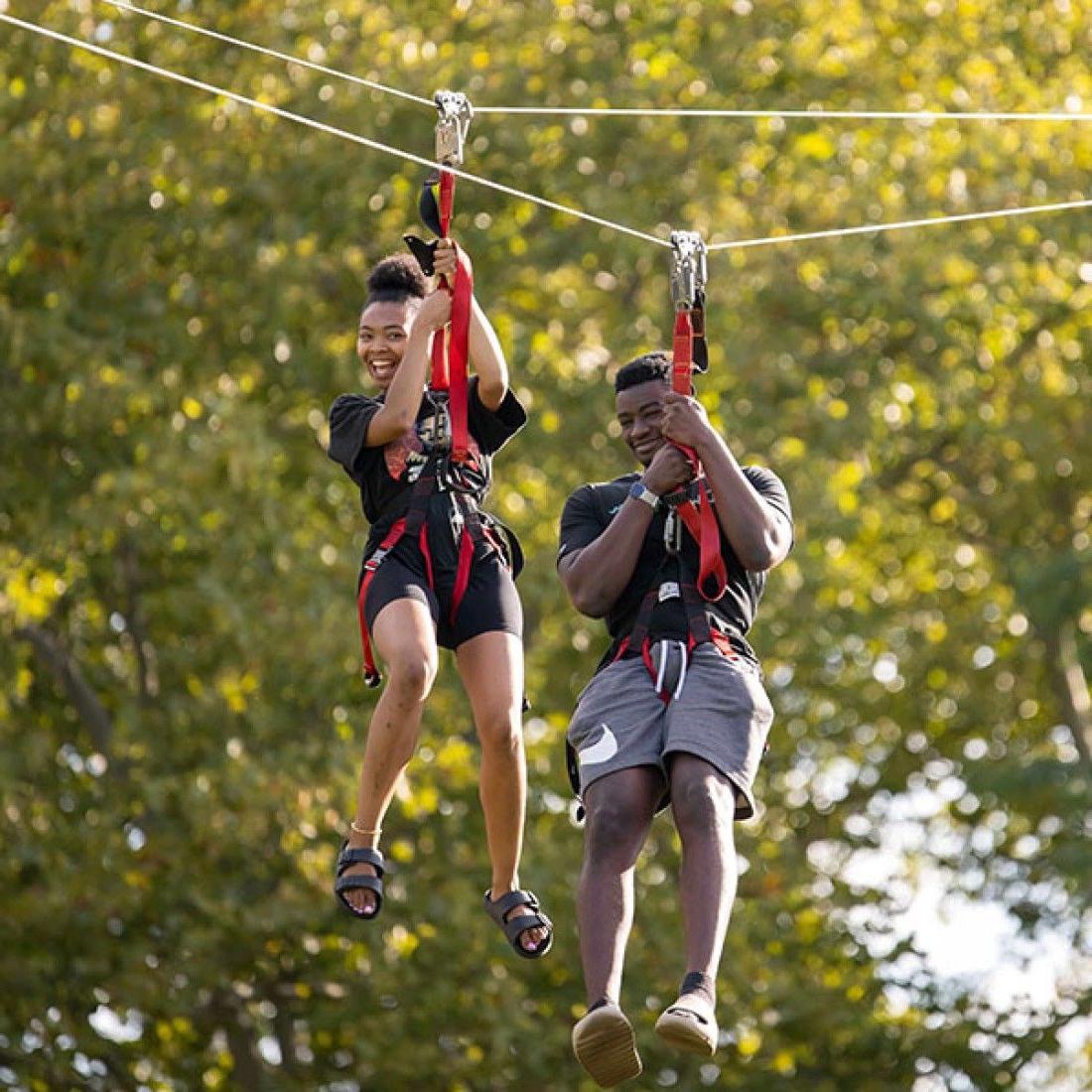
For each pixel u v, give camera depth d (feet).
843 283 173.99
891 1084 181.78
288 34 167.32
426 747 156.56
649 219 169.48
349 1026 159.02
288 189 164.04
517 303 176.14
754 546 61.98
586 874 60.03
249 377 168.55
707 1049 57.06
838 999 174.29
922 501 218.38
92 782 163.53
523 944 65.87
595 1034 57.21
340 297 169.27
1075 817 220.43
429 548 64.75
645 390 65.51
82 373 156.15
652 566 64.23
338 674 155.33
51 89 164.66
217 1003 166.81
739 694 62.03
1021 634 228.22
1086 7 192.65
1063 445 209.67
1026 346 207.41
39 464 161.07
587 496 66.85
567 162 170.60
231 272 165.07
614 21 176.65
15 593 158.92
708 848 59.36
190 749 159.12
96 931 155.94
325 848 154.61
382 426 63.93
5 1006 156.76
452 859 162.40
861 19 179.22
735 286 176.65
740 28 176.14
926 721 228.43
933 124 179.01
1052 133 184.24
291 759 152.66
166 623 165.48
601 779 61.52
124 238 163.53
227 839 151.84
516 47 171.12
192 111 165.07
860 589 198.08
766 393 173.99
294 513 159.12
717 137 170.19
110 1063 164.66
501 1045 154.30
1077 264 187.83
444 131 66.08
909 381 185.98
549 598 167.02
